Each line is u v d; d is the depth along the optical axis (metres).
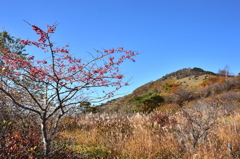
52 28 3.11
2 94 4.05
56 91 3.50
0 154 3.81
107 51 3.42
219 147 6.03
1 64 3.21
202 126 6.50
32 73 3.06
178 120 9.52
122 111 12.81
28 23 2.95
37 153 4.27
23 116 4.77
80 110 4.93
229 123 8.94
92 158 5.65
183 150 6.18
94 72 3.38
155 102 24.14
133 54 3.39
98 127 9.00
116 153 6.05
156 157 5.90
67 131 7.71
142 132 8.00
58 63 3.71
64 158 4.55
